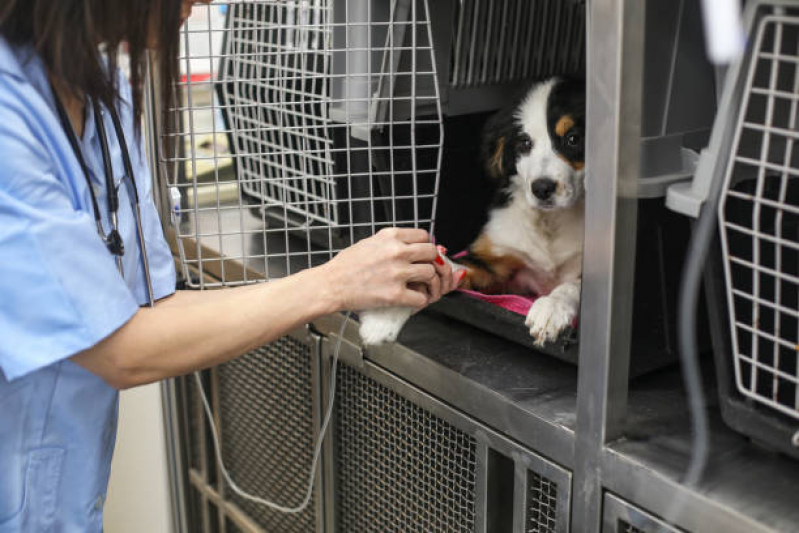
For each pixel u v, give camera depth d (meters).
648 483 0.94
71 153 0.96
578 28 1.65
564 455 1.05
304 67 1.34
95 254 0.92
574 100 1.55
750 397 0.96
